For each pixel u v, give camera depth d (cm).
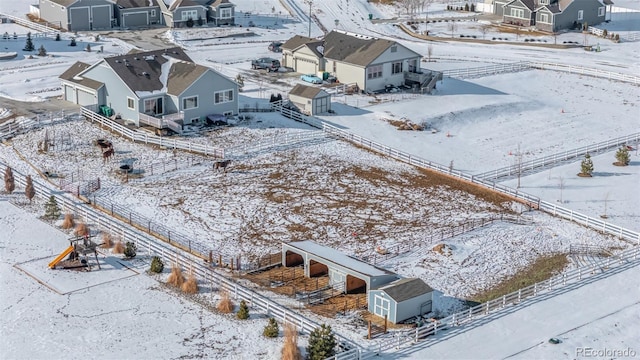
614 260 6338
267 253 6328
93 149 8388
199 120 9119
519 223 7012
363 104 10044
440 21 15225
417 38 14050
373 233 6719
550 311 5597
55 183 7556
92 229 6638
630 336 5328
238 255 6281
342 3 15912
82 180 7612
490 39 13912
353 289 5812
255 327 5294
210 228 6738
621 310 5638
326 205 7250
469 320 5438
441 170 8056
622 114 10169
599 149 8856
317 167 8106
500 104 10175
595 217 7175
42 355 4959
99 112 9288
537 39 13862
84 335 5172
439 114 9706
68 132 8781
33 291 5694
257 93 10325
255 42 13338
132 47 12550
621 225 7038
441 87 10888
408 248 6444
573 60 12525
